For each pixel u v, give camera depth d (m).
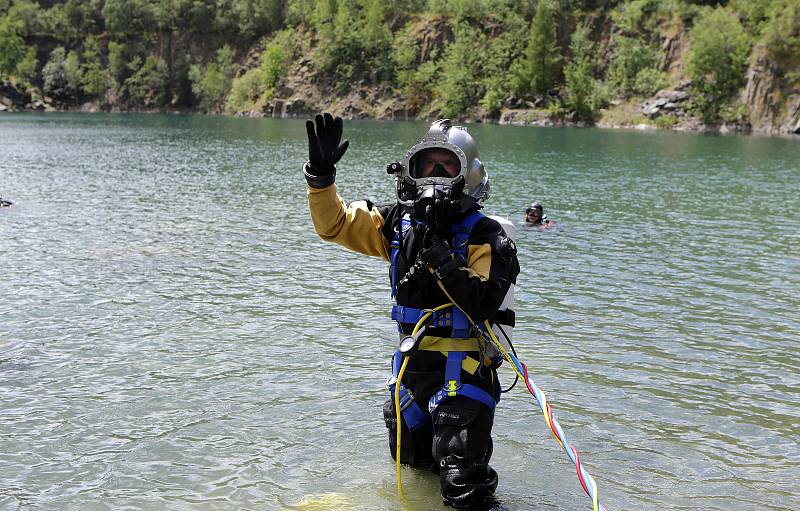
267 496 5.00
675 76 75.75
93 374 7.41
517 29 84.38
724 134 61.44
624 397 6.79
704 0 79.25
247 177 26.03
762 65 66.50
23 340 8.43
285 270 11.88
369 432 5.96
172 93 115.25
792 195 22.38
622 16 82.62
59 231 15.22
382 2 94.69
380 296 10.37
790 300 10.32
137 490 5.15
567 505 4.80
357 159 34.03
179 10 118.44
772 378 7.38
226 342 8.36
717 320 9.32
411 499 4.80
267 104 96.19
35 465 5.55
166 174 26.89
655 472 5.35
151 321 9.16
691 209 19.22
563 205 19.86
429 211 4.24
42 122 75.38
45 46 127.00
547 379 7.19
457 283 4.21
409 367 4.55
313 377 7.27
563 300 10.14
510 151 39.59
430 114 84.50
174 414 6.42
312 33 101.31
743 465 5.51
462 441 4.35
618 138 52.62
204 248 13.57
